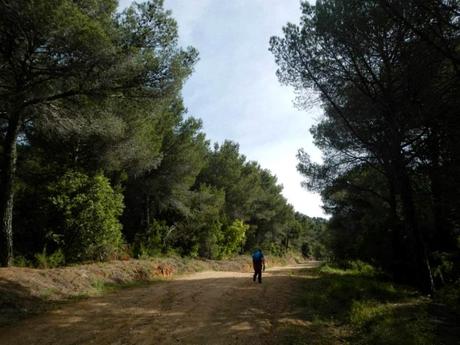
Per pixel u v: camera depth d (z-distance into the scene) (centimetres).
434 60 1364
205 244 3781
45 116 1556
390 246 2277
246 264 4338
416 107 1405
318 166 2445
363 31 1530
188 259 3194
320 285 1667
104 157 2172
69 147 2131
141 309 1156
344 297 1372
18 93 1325
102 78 1373
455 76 1224
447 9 1066
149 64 1439
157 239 2869
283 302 1339
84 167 2167
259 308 1228
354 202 2864
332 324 1065
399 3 1177
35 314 1052
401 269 2144
